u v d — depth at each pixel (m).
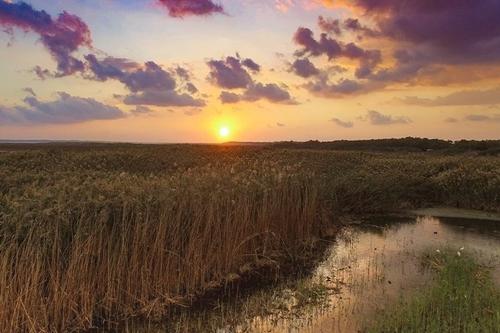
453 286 8.41
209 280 9.70
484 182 19.81
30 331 7.02
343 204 18.20
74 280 7.65
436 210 19.17
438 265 10.40
